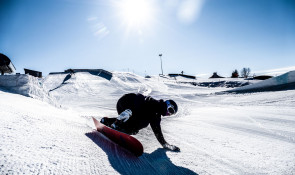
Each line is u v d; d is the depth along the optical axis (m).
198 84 40.94
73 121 3.60
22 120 2.40
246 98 10.50
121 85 31.30
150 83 36.22
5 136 1.66
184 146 2.62
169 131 3.75
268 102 8.25
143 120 2.33
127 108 2.35
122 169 1.62
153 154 2.21
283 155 2.19
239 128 3.94
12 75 6.70
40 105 5.29
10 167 1.18
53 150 1.67
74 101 16.16
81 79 34.75
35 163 1.33
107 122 3.12
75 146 1.94
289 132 3.42
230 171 1.76
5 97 4.55
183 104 10.78
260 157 2.14
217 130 3.79
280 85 12.10
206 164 1.93
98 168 1.53
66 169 1.38
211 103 10.53
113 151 2.06
